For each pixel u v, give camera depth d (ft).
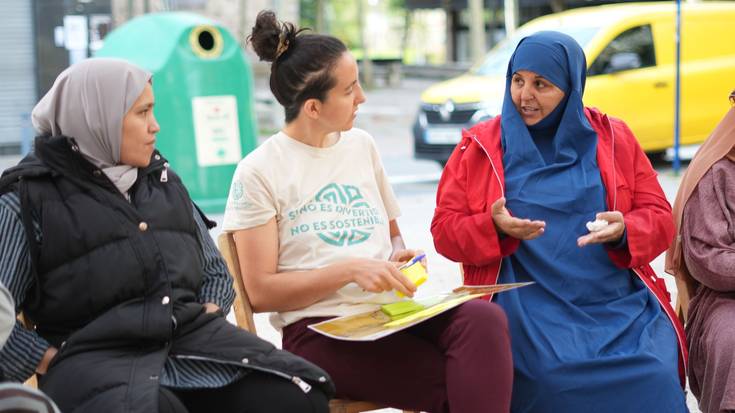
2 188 13.73
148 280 14.05
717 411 16.44
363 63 149.38
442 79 156.15
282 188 16.11
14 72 64.23
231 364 13.83
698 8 57.26
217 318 14.60
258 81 128.67
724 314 16.89
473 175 17.48
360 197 16.67
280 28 16.22
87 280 13.75
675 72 55.11
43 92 64.75
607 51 53.72
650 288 17.21
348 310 16.10
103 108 14.12
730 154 17.44
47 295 13.79
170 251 14.37
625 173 17.51
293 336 16.12
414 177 58.70
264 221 15.96
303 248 16.15
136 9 84.99
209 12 133.80
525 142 17.29
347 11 215.31
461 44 178.81
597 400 15.78
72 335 13.65
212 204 42.83
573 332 16.39
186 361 13.92
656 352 16.10
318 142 16.51
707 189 17.37
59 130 14.32
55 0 64.08
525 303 16.74
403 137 84.84
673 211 18.34
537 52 17.07
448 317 15.26
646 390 15.75
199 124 42.42
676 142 53.57
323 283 15.52
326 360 15.58
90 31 65.00
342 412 15.51
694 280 18.35
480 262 16.75
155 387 12.88
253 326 16.11
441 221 17.29
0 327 11.89
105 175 14.10
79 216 13.78
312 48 16.02
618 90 53.31
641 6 57.11
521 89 17.39
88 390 12.98
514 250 16.87
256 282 15.93
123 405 12.60
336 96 16.02
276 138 16.46
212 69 42.52
